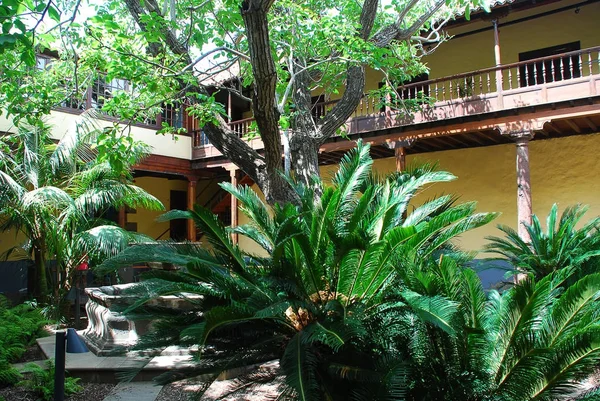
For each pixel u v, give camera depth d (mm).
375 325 3820
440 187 13398
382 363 3459
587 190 11445
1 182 8812
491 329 3707
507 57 12789
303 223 4223
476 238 12664
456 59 13453
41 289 9812
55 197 8625
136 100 7117
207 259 4160
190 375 3795
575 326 3277
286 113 7562
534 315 3264
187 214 3959
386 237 3773
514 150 12469
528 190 9781
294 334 4027
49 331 8188
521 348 3271
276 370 4020
